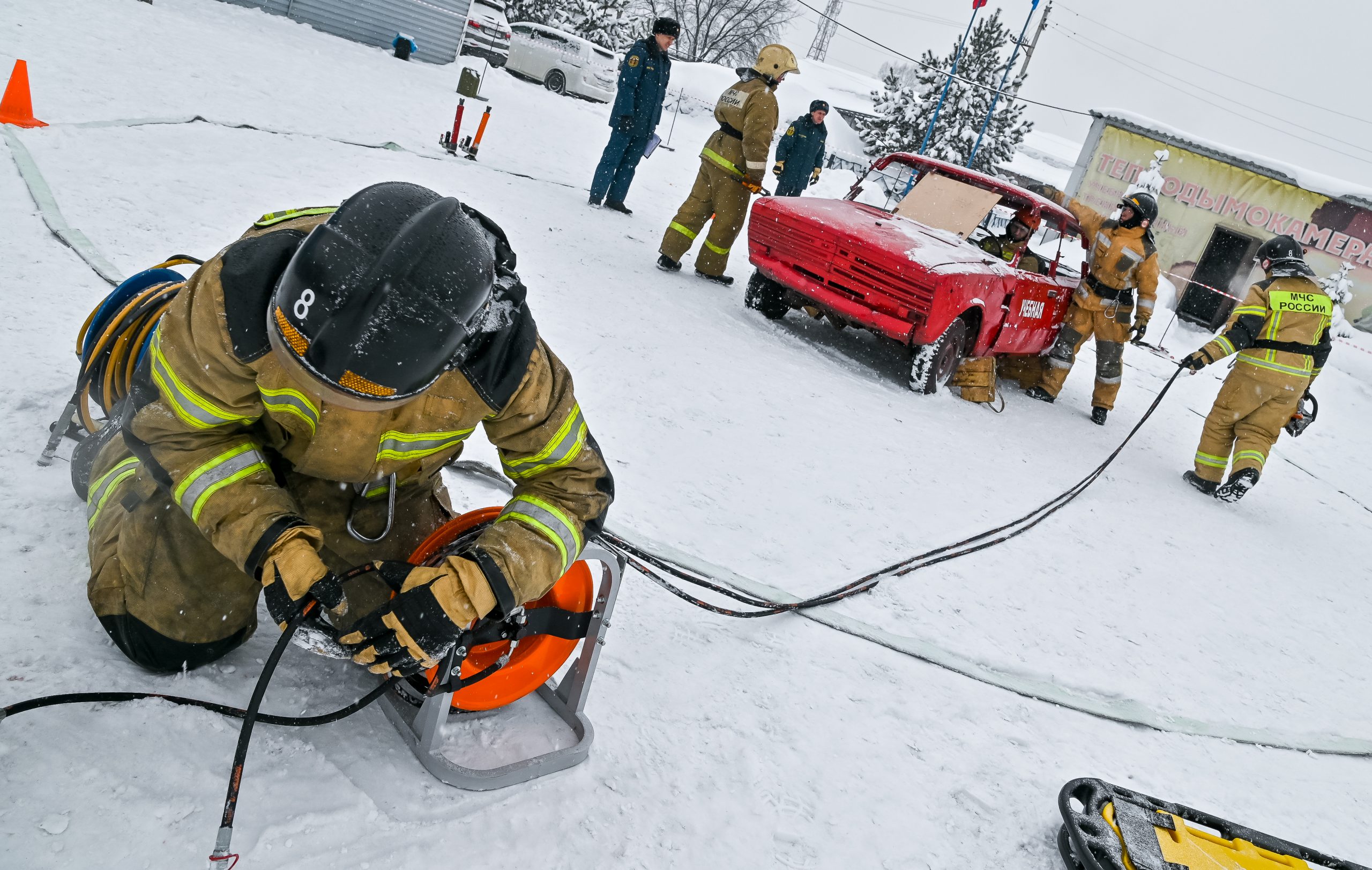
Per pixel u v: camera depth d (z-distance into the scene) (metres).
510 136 13.84
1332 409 15.95
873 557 4.49
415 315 1.62
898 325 6.98
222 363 1.79
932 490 5.62
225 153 7.30
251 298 1.75
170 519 2.16
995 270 7.46
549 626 2.46
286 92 10.78
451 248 1.70
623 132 10.47
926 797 2.89
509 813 2.28
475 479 3.82
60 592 2.45
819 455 5.51
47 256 4.52
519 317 1.97
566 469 2.12
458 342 1.72
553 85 25.89
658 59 10.43
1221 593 5.61
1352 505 9.33
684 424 5.29
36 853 1.76
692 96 37.16
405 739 2.36
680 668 3.13
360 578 2.33
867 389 7.16
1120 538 5.96
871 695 3.35
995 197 8.38
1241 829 2.96
